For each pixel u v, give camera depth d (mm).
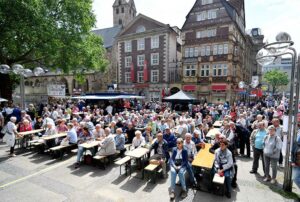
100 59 21875
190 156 6809
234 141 8898
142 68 37000
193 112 18500
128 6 55844
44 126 11180
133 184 6410
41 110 16984
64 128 10602
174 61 35000
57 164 8016
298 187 5973
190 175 6184
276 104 27281
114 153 7848
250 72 49312
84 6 17625
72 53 17297
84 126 9477
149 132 9367
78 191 5914
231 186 6215
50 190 5930
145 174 7195
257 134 7188
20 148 9984
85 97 20797
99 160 8141
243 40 38688
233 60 30703
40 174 7039
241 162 8453
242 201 5457
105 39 47875
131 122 11305
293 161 5746
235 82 32219
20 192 5781
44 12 14766
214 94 31297
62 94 17359
